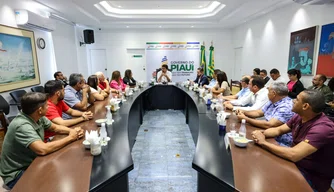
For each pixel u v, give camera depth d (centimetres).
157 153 291
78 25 697
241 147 150
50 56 544
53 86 196
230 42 798
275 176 113
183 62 793
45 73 518
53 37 554
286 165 125
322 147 129
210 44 794
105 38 777
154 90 532
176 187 212
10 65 385
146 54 784
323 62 355
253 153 141
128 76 530
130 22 672
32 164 125
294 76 402
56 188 102
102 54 791
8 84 380
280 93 194
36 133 142
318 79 330
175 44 782
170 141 333
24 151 142
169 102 542
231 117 227
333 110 290
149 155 285
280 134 167
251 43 638
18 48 408
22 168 143
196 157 136
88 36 676
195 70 799
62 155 137
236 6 486
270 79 500
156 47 782
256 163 127
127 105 296
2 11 366
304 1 333
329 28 340
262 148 149
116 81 453
